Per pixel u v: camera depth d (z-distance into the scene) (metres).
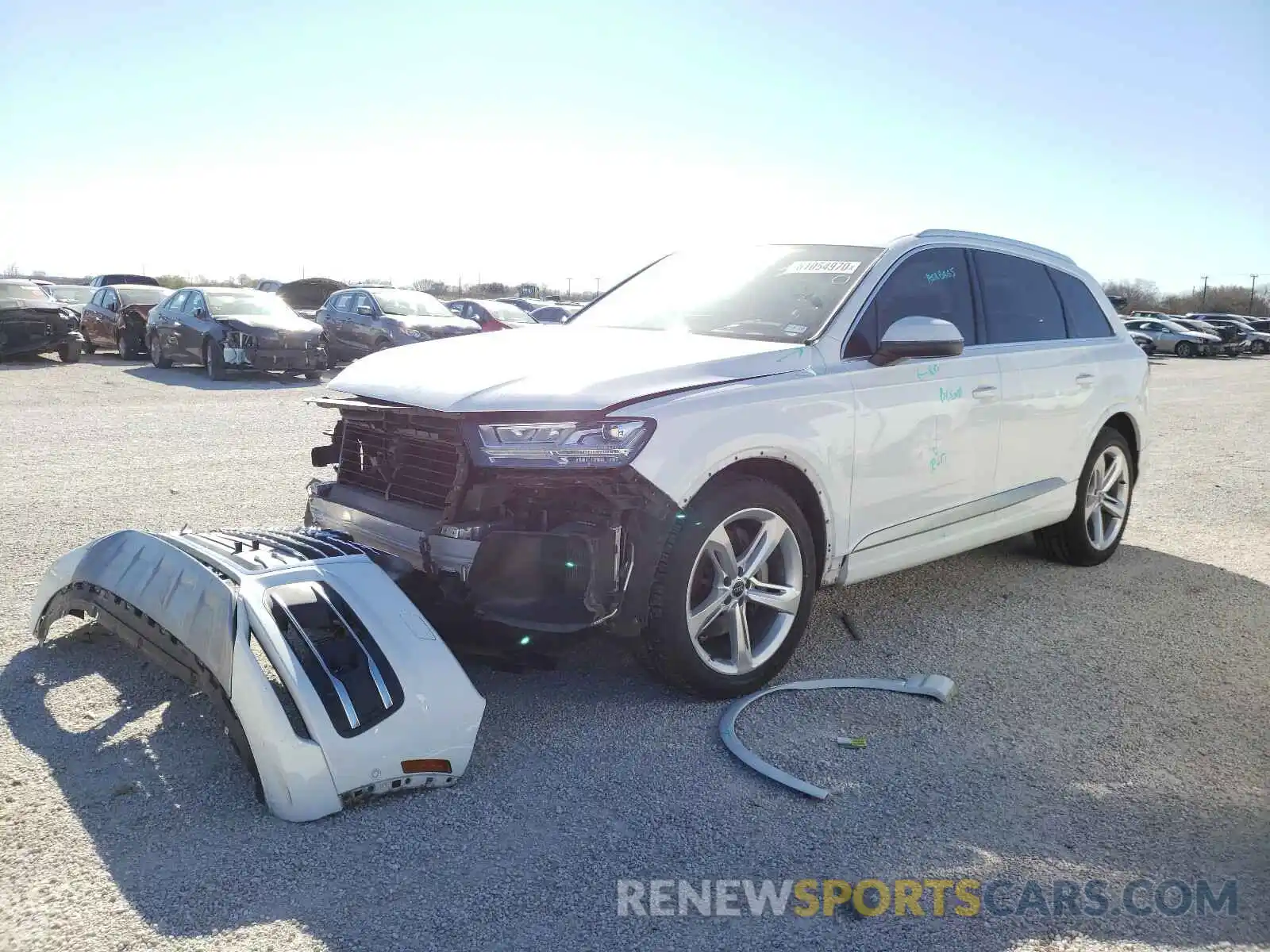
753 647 3.75
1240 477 9.02
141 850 2.55
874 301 4.19
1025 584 5.32
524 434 3.16
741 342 3.93
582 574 3.19
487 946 2.24
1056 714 3.62
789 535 3.71
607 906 2.40
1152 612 4.88
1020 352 4.88
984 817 2.87
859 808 2.90
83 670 3.63
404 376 3.60
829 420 3.80
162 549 3.34
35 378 14.87
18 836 2.59
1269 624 4.72
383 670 2.88
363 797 2.80
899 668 4.04
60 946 2.18
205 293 16.16
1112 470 5.70
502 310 21.39
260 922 2.29
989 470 4.67
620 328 4.43
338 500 3.89
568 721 3.42
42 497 6.42
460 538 3.22
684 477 3.30
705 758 3.17
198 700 3.42
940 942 2.31
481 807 2.84
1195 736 3.46
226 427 10.06
